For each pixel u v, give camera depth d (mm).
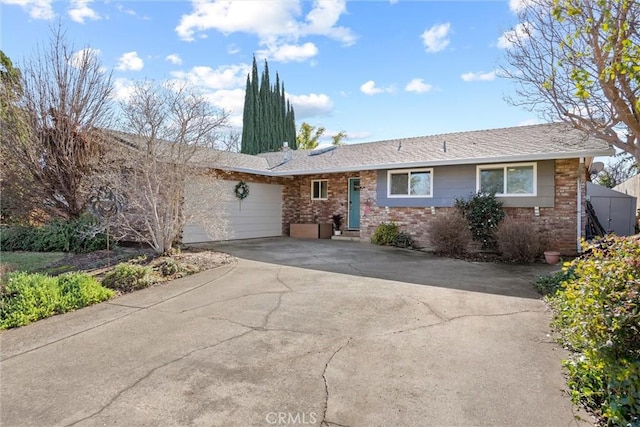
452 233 10273
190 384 3127
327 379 3193
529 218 10727
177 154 8281
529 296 5812
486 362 3498
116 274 6320
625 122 4902
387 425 2559
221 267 8125
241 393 2979
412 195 12656
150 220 8805
